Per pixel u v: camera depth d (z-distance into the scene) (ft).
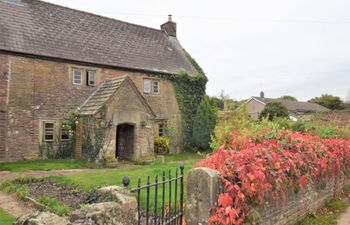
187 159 61.46
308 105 176.04
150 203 21.97
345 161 28.86
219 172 13.33
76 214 12.83
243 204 13.43
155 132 69.10
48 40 56.03
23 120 50.96
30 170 41.09
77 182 30.73
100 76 60.75
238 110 66.28
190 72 77.20
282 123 36.65
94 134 49.65
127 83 53.72
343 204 25.54
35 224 11.34
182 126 73.82
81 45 60.85
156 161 54.39
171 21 86.84
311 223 20.15
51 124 54.19
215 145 22.82
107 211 13.34
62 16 63.62
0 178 34.83
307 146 21.49
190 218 13.19
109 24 72.54
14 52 49.70
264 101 167.43
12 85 49.98
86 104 55.57
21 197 26.02
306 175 20.30
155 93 70.03
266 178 15.29
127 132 57.16
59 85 55.31
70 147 55.47
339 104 206.08
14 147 49.85
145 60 70.03
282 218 17.97
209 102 73.10
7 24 52.70
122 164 51.42
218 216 12.47
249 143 19.16
